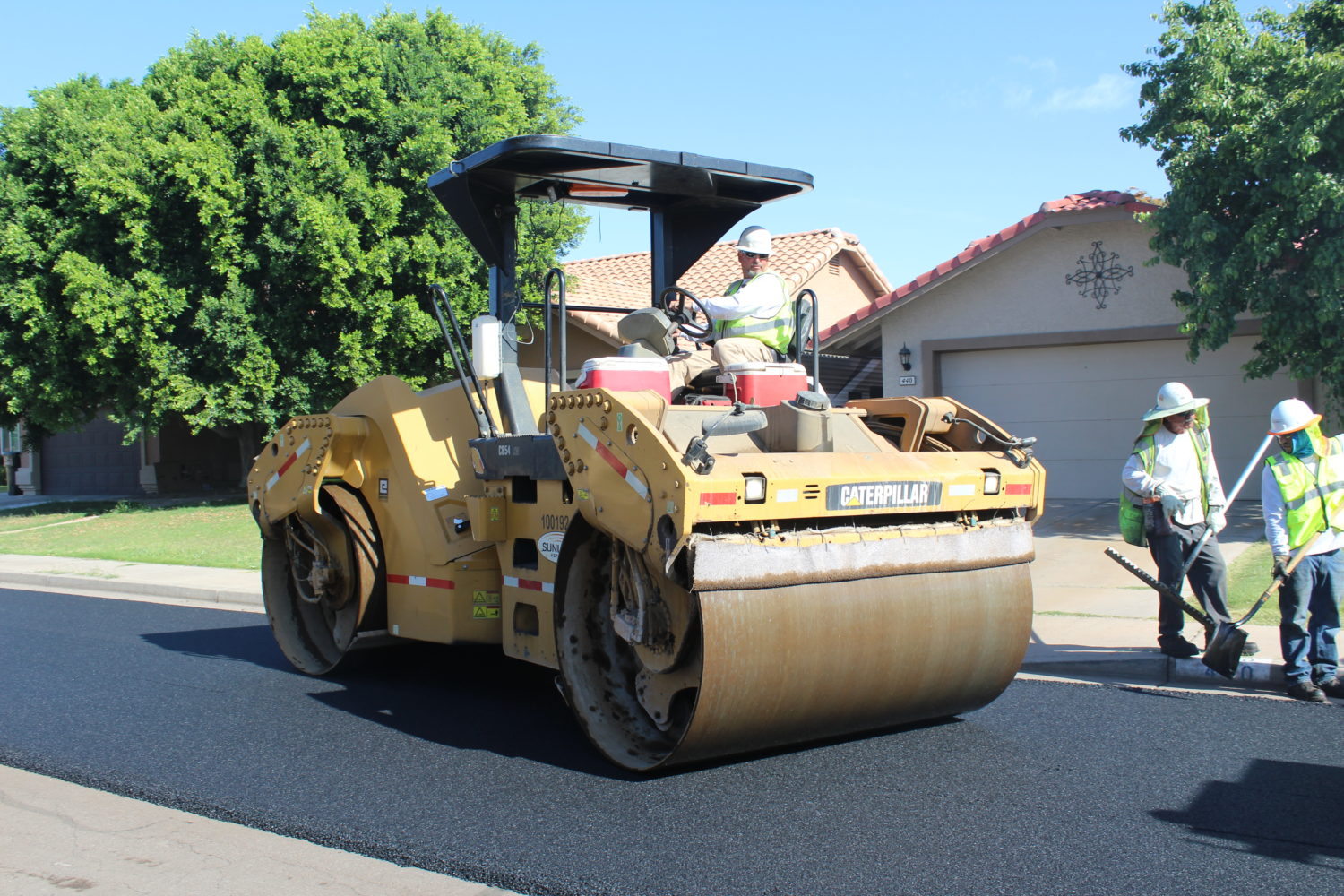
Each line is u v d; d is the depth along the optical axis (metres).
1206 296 11.90
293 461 7.53
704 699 4.70
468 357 6.63
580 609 5.57
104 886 4.12
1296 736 5.67
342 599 7.48
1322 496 6.34
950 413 5.99
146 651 8.76
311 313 19.64
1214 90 11.56
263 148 18.61
